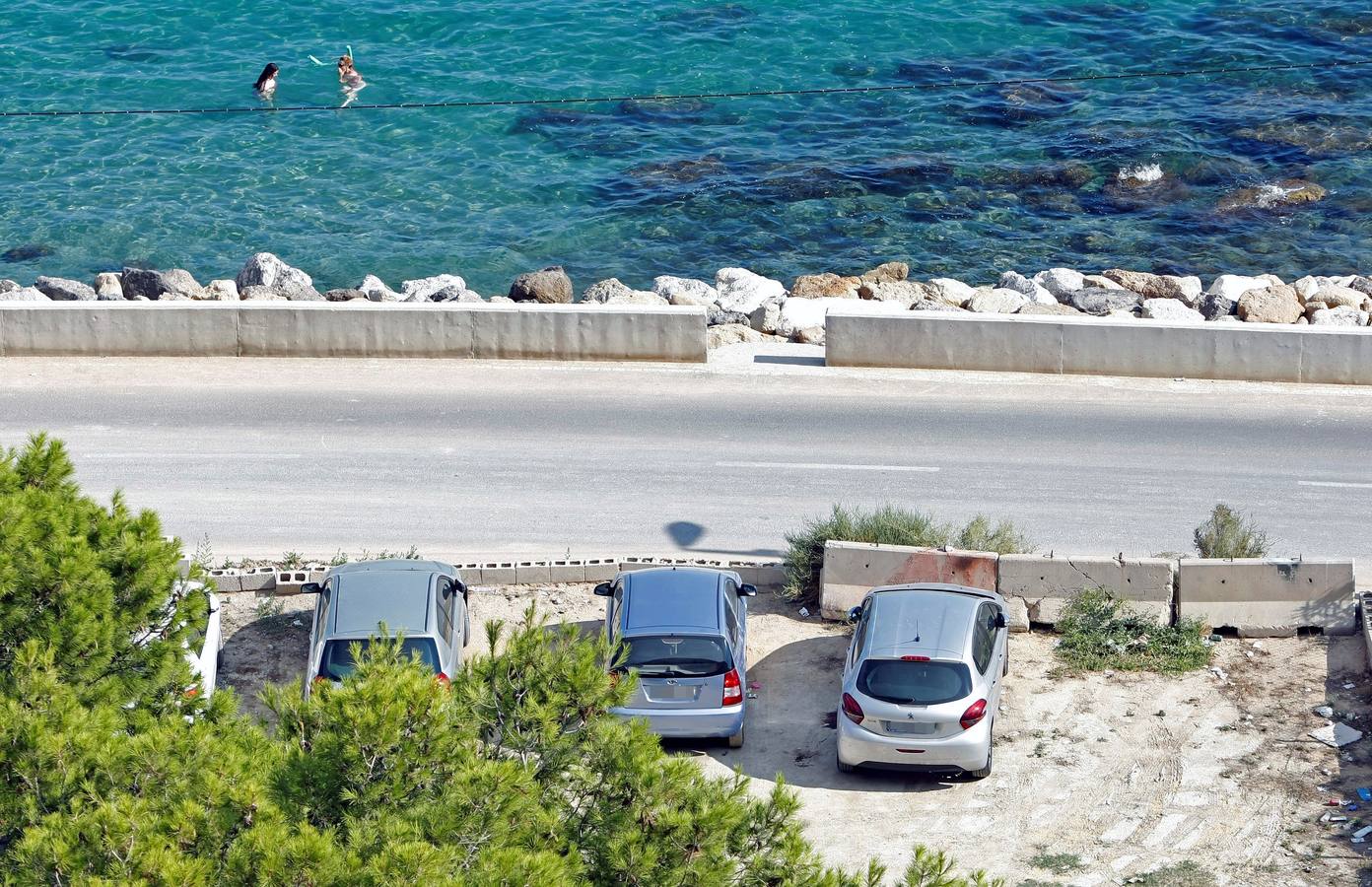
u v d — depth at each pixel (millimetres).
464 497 52938
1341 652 42688
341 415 59375
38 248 83812
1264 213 86000
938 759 36594
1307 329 61844
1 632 25781
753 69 106250
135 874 18906
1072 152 93312
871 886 22000
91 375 62906
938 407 60125
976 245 83188
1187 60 106500
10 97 101250
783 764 38875
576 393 61500
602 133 97625
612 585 42969
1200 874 33219
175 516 51281
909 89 101438
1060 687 41656
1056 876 33375
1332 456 55688
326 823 20984
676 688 38094
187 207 88688
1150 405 60312
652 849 20734
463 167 93750
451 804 20266
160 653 27344
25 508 27203
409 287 74500
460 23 113875
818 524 47938
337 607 39781
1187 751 38375
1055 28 112875
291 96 102438
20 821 21703
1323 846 34031
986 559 44781
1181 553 48625
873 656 37594
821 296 74375
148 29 112750
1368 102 99062
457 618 41812
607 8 116438
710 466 55156
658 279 75750
